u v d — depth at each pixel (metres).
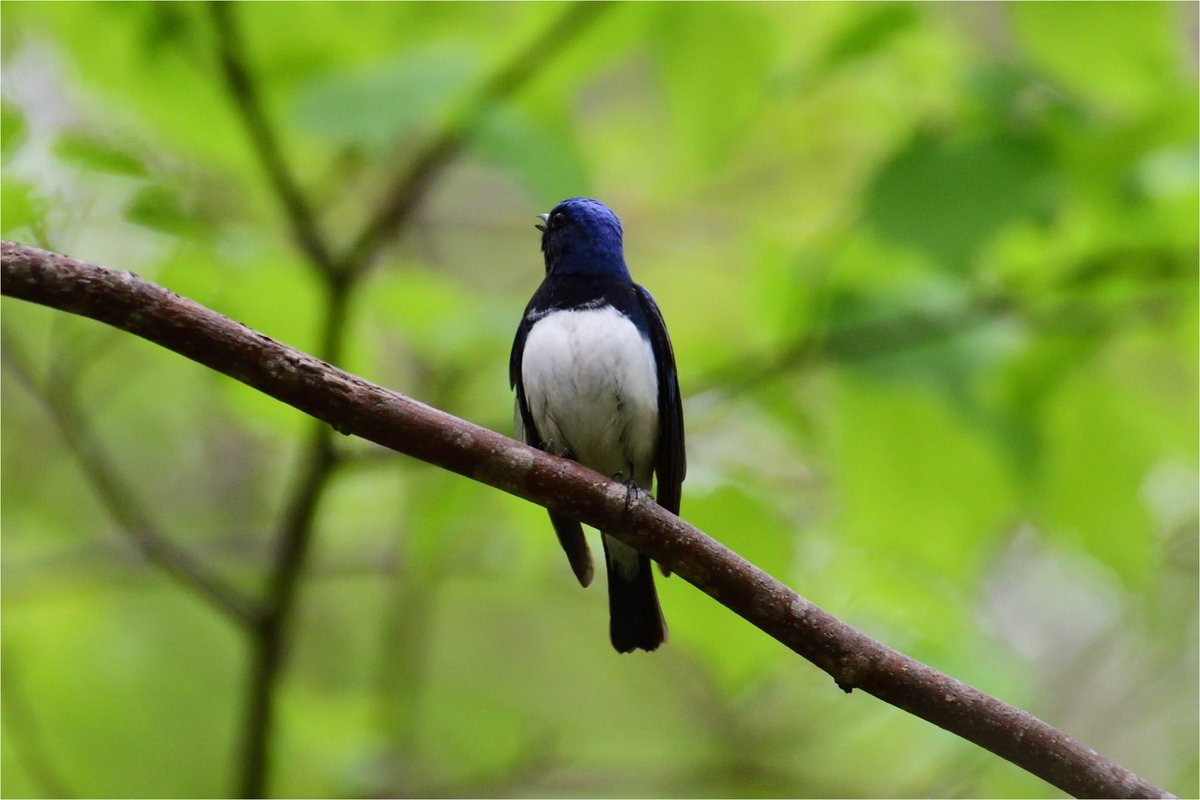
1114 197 9.38
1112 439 9.87
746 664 9.91
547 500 6.84
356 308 10.15
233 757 11.92
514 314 10.56
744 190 12.34
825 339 9.91
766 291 10.45
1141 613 12.32
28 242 8.58
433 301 10.30
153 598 13.62
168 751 12.99
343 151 10.41
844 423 9.99
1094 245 9.81
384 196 10.47
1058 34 9.45
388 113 8.59
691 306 12.27
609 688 15.88
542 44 9.55
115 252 9.50
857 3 10.10
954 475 9.90
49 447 14.40
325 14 10.05
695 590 9.80
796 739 14.44
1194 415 10.27
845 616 10.94
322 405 6.55
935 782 13.40
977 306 9.98
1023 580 16.88
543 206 8.94
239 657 13.78
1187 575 13.64
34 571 12.22
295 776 11.96
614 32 9.77
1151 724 15.95
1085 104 9.84
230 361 6.40
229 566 13.92
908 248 8.81
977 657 10.92
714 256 12.40
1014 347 9.93
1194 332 10.00
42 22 9.76
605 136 12.32
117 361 13.84
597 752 15.10
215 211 10.99
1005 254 9.99
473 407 11.53
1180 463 10.22
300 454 11.83
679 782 13.14
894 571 10.80
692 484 9.89
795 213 12.27
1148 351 10.45
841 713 14.38
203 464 16.20
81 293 6.17
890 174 8.89
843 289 10.00
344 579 15.70
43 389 10.53
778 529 9.77
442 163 9.57
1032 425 9.82
